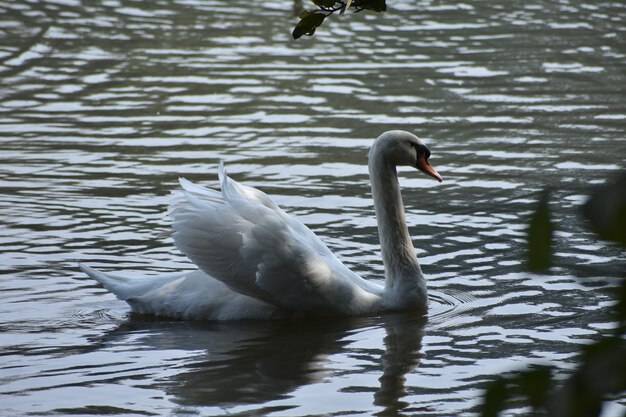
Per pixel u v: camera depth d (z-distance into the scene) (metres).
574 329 10.20
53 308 10.96
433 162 17.78
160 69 25.06
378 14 31.92
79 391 8.58
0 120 20.55
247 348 9.83
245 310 10.78
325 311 10.86
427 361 9.40
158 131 19.88
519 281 11.97
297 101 22.16
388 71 24.81
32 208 14.88
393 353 9.66
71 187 16.06
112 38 28.38
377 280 12.12
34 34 28.72
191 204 10.80
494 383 2.26
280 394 8.52
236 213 10.70
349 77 24.20
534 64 25.42
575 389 2.08
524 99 22.25
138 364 9.30
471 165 17.56
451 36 28.72
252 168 17.34
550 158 17.91
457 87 23.30
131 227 14.03
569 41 27.95
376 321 10.80
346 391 8.63
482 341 9.96
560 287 11.67
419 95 22.59
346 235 13.91
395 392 8.55
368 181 16.61
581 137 19.31
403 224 11.32
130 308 11.12
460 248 13.25
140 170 17.16
